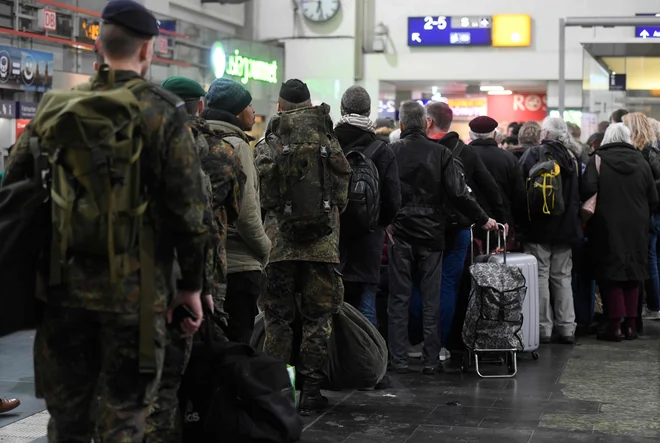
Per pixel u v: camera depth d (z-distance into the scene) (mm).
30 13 12562
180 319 3248
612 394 6379
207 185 3627
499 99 25188
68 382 3074
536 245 8250
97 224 2904
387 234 6973
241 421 3574
